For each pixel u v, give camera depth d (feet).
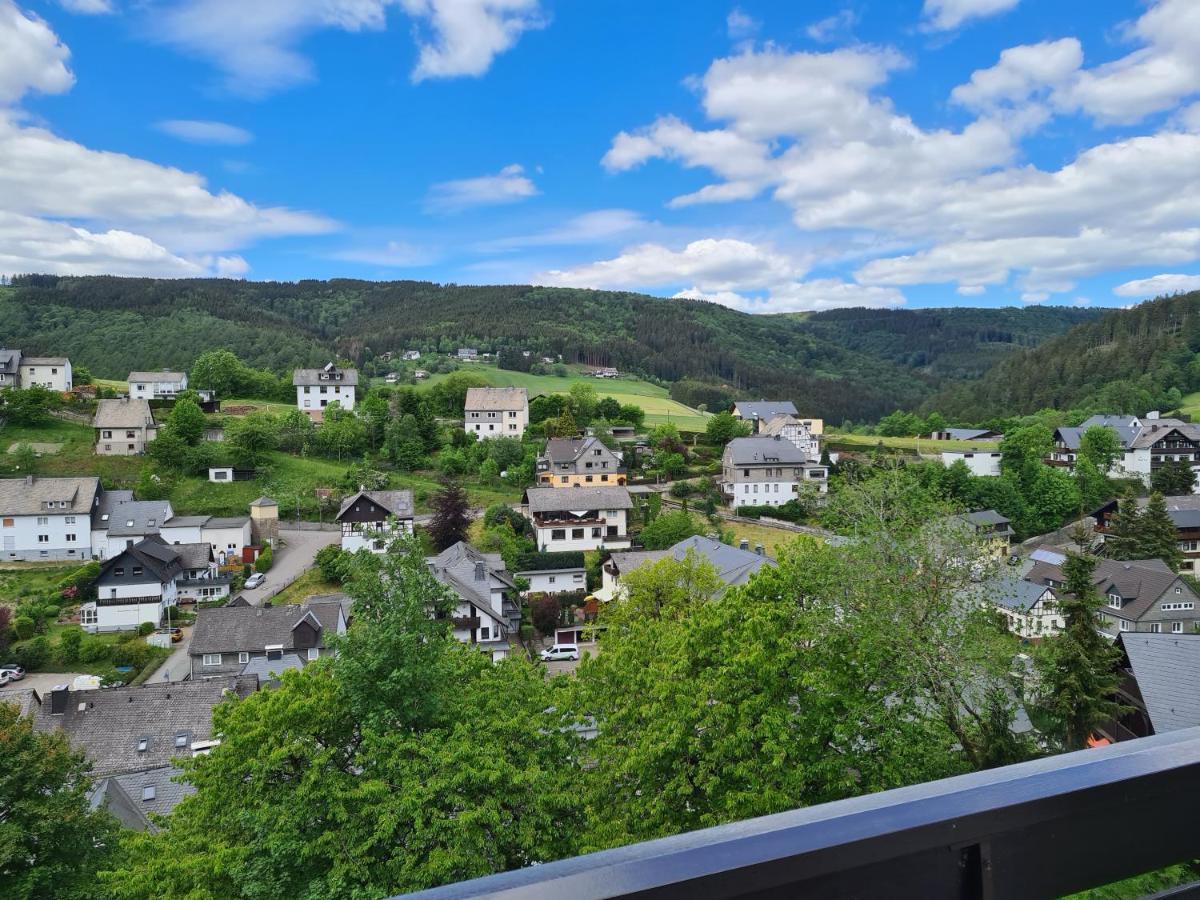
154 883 45.91
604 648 67.87
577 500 209.15
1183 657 75.05
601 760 55.21
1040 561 181.57
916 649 53.42
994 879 5.05
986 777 5.29
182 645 165.07
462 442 285.23
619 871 4.12
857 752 52.47
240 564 199.00
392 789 48.34
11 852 56.65
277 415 289.94
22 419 267.80
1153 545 195.83
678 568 115.24
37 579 192.75
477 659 61.46
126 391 350.84
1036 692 80.07
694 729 51.75
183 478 242.99
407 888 43.01
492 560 181.06
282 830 45.34
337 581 188.96
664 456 268.00
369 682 51.96
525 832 47.06
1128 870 5.63
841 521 61.77
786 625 57.36
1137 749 5.87
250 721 50.90
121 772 98.73
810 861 4.39
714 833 4.56
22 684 145.38
